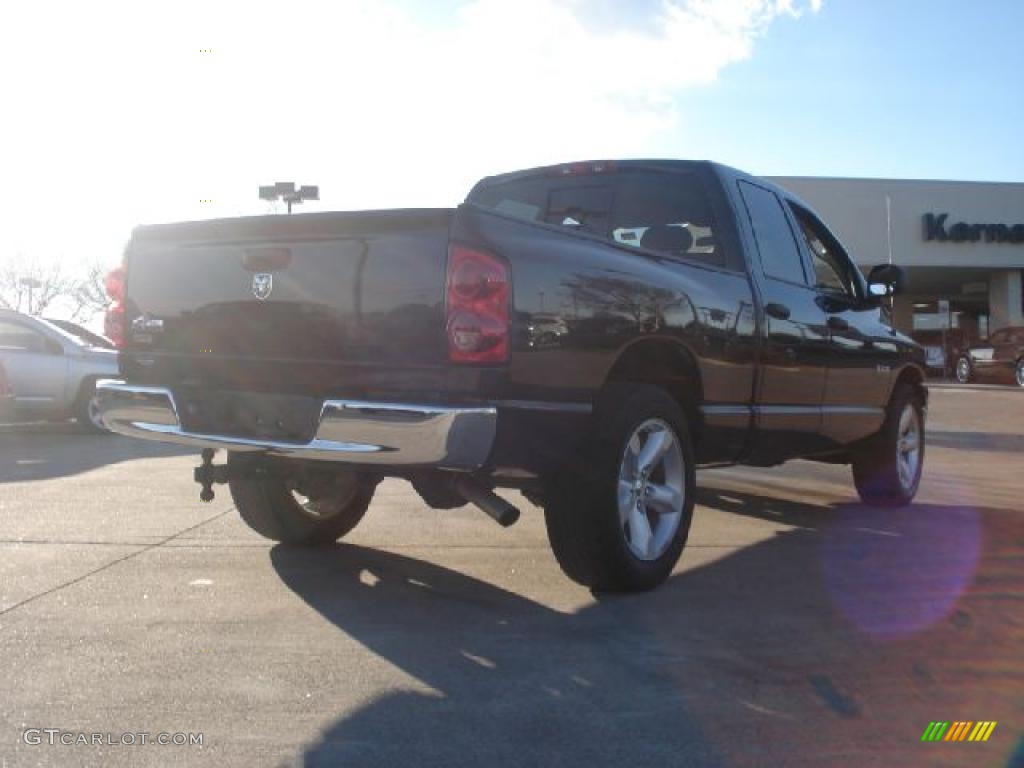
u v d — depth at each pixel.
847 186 36.00
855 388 6.88
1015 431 13.94
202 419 4.78
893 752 3.25
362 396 4.31
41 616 4.57
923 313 49.06
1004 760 3.20
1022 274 38.25
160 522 6.70
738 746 3.28
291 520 5.78
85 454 10.65
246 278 4.68
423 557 5.77
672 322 4.96
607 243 4.83
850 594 5.05
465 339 4.10
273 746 3.24
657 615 4.66
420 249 4.21
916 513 7.38
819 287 6.66
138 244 5.09
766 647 4.23
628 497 4.86
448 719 3.46
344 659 4.04
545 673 3.90
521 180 6.74
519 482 4.66
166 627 4.43
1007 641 4.34
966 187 36.75
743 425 5.68
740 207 5.95
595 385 4.56
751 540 6.34
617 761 3.16
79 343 13.35
